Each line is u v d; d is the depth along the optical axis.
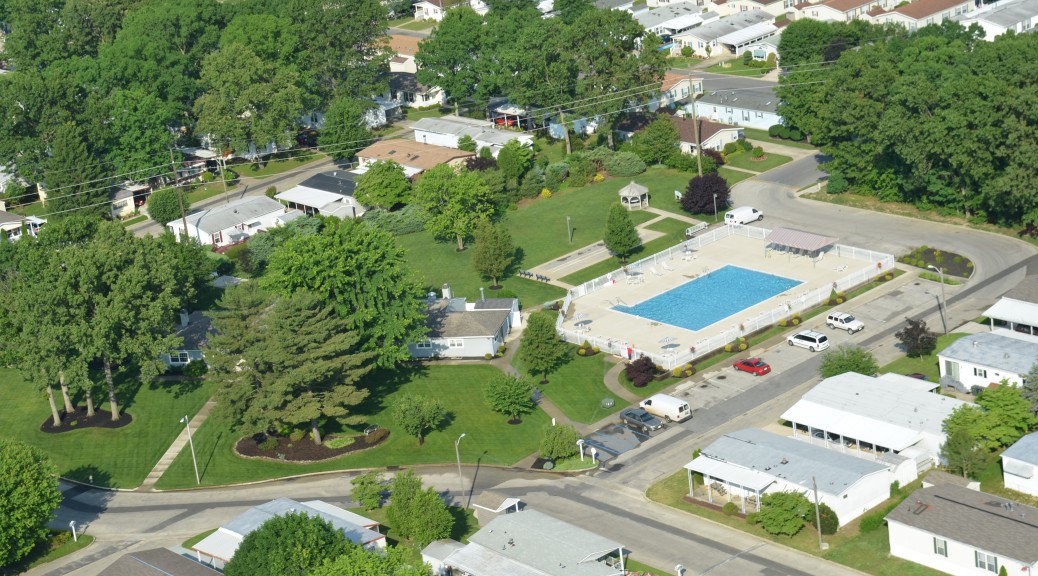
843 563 105.00
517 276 175.62
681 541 111.12
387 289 144.25
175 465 135.75
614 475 123.94
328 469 131.25
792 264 168.75
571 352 151.12
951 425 116.38
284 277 144.88
